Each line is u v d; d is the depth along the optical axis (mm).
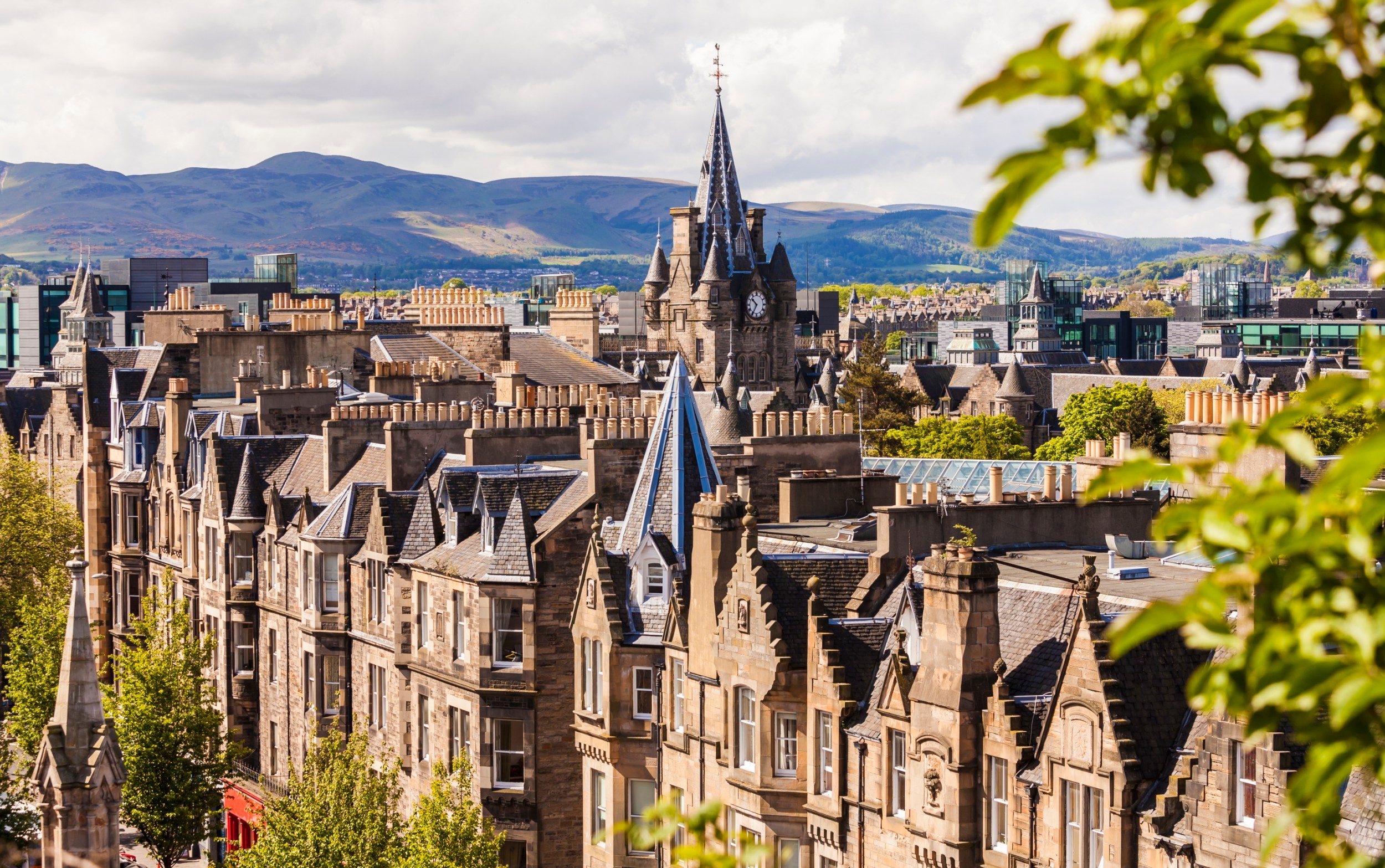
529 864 71000
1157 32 8523
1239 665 9609
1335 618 9328
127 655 89000
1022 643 50469
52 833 63125
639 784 65500
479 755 72062
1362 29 8555
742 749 58344
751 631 57281
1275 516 9719
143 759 83812
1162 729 43906
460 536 76375
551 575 71125
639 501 67688
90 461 122188
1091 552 60531
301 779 80688
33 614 102625
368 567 83812
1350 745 9531
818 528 69562
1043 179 8898
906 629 53781
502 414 83875
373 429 92625
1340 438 134000
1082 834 44531
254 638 96375
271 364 122938
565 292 184125
